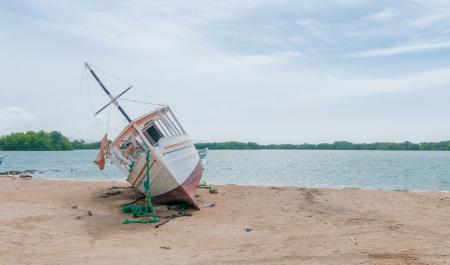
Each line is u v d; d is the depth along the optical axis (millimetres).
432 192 19750
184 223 12867
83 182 24562
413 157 113875
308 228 12086
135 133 16359
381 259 8781
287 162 82312
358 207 15500
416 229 11719
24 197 17875
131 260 8953
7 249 9742
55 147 173375
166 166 14328
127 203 16438
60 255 9344
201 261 8875
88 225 12594
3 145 163500
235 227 12297
